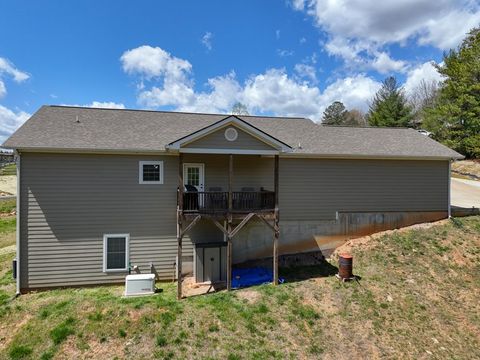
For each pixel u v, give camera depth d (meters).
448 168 15.26
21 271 10.85
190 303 9.80
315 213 13.95
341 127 17.19
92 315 8.89
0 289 11.03
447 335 8.77
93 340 8.00
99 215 11.45
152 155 11.90
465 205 18.11
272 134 15.07
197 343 8.01
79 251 11.34
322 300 10.23
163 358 7.50
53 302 9.70
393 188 14.71
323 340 8.43
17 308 9.45
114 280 11.67
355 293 10.62
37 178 10.93
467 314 9.62
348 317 9.39
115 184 11.57
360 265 12.52
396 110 40.72
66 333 8.14
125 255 11.74
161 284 11.76
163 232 12.05
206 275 11.66
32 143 10.64
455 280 11.33
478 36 29.42
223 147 10.69
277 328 8.77
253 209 11.34
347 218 14.26
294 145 14.05
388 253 13.08
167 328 8.49
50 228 11.08
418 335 8.73
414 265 12.21
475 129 28.78
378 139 15.88
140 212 11.82
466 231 14.30
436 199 15.19
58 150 10.84
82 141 11.30
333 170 14.09
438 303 10.10
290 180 13.70
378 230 14.59
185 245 12.30
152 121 14.00
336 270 12.53
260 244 13.47
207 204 11.11
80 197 11.28
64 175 11.12
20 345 7.84
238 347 7.96
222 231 11.64
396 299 10.28
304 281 11.54
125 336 8.15
